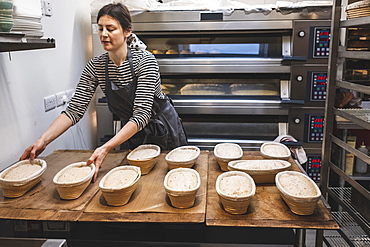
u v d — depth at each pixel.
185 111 2.61
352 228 1.67
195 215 1.22
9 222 1.42
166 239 1.39
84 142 2.72
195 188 1.25
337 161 1.95
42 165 1.49
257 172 1.42
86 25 2.75
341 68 1.87
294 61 2.51
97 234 1.40
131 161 1.51
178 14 2.51
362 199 1.54
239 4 2.60
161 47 2.64
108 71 1.76
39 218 1.21
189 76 2.64
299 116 2.59
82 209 1.26
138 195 1.36
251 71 2.55
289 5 2.45
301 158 2.52
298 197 1.18
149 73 1.70
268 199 1.33
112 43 1.60
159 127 1.98
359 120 1.42
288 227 1.15
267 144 1.79
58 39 2.28
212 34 2.59
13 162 1.82
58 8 2.27
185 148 1.74
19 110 1.86
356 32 1.80
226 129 2.69
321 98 2.54
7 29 1.26
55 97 2.24
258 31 2.54
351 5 1.51
